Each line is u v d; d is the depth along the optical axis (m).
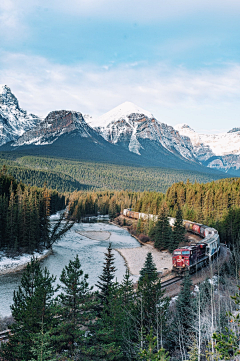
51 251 81.69
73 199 184.75
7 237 76.06
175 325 24.73
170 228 89.88
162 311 24.19
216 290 33.44
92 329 24.30
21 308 24.70
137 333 21.77
